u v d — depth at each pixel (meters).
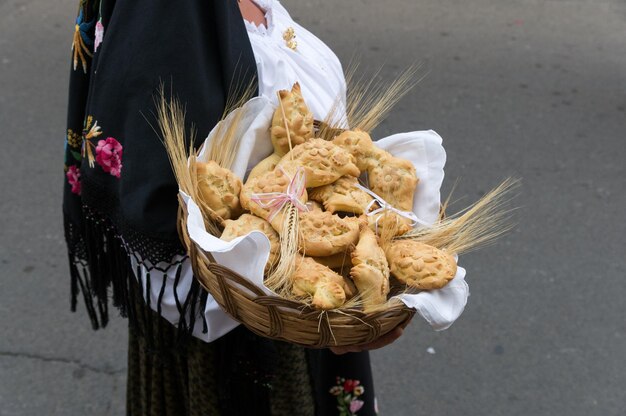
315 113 1.42
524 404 2.54
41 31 4.61
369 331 1.15
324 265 1.21
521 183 3.59
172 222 1.29
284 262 1.15
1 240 3.09
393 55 4.58
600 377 2.64
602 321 2.86
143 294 1.40
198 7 1.28
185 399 1.56
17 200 3.32
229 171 1.25
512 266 3.08
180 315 1.34
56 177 3.47
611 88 4.48
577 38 5.00
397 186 1.31
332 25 4.86
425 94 4.23
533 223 3.33
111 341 2.67
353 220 1.21
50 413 2.43
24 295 2.84
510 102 4.23
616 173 3.71
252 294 1.13
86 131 1.34
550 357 2.71
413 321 2.82
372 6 5.09
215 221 1.25
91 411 2.45
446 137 3.90
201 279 1.21
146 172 1.28
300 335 1.15
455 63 4.56
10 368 2.56
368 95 1.52
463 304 1.21
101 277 1.49
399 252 1.22
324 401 1.76
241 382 1.50
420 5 5.18
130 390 1.65
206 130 1.29
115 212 1.36
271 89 1.38
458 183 3.58
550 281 3.02
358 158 1.32
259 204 1.21
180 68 1.27
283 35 1.48
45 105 3.97
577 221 3.36
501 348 2.73
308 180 1.25
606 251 3.20
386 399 2.53
